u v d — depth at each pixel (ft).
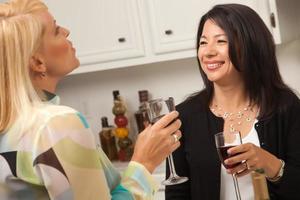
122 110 9.68
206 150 5.40
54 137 2.92
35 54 3.17
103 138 9.84
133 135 10.37
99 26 9.04
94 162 3.02
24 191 3.00
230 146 4.36
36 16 3.20
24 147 2.97
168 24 8.55
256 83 5.49
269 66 5.50
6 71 3.03
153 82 10.10
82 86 10.69
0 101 3.05
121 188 3.31
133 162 3.49
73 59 3.48
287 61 9.16
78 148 2.94
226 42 5.38
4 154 3.01
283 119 5.34
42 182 2.94
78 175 2.92
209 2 8.23
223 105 5.68
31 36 3.07
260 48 5.41
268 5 7.80
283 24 8.13
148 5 8.63
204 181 5.32
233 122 5.52
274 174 4.84
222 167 5.23
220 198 5.26
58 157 2.89
